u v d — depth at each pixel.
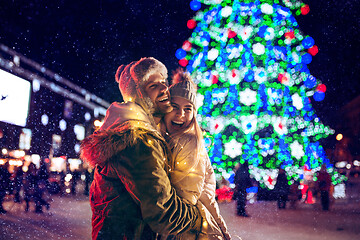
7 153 16.44
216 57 11.04
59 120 25.27
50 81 22.28
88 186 16.62
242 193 12.82
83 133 28.81
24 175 13.40
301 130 14.24
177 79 2.14
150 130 1.77
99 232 1.79
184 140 1.96
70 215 10.08
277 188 13.81
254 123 12.49
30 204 12.37
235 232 7.78
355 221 9.14
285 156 13.93
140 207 1.77
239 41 10.79
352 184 16.41
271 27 10.43
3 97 14.05
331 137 17.69
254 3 10.30
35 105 21.39
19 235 7.04
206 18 10.88
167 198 1.73
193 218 1.85
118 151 1.70
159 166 1.73
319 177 12.28
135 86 1.95
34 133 21.58
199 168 1.99
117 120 1.81
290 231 7.88
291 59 10.98
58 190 17.62
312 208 12.14
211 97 12.02
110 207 1.78
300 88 12.37
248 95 11.78
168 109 1.97
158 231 1.75
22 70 18.56
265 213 11.05
